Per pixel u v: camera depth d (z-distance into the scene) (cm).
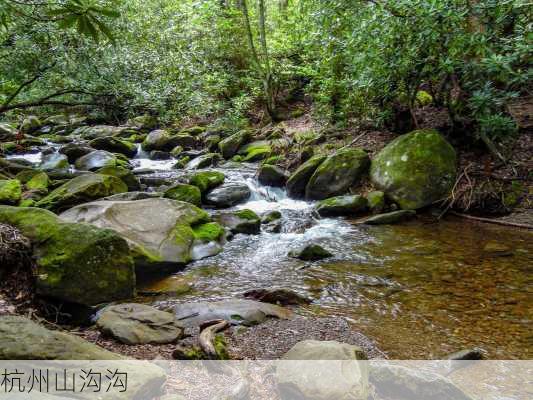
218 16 1559
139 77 1004
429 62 844
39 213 507
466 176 847
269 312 445
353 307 475
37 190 791
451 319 445
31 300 446
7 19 606
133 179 913
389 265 597
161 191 880
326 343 337
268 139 1260
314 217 833
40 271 450
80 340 310
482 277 548
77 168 1068
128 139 1392
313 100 1391
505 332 418
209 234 675
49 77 929
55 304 454
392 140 988
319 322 436
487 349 389
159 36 1182
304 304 483
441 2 725
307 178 953
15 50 846
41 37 847
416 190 830
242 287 531
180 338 389
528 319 443
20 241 469
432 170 838
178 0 1533
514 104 1029
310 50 1160
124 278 489
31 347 281
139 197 777
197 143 1354
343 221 809
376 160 917
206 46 1452
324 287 530
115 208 629
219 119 1393
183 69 1098
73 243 467
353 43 898
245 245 690
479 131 851
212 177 927
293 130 1254
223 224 751
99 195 762
